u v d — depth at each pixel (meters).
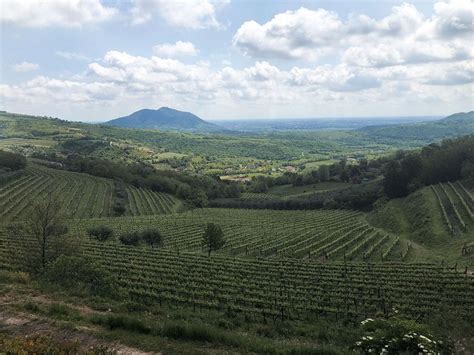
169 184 179.12
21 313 20.42
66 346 15.90
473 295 42.53
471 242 67.69
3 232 70.69
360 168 191.62
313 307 36.78
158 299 36.69
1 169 146.50
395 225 97.06
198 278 48.94
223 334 18.66
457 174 126.44
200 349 17.33
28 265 44.22
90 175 176.38
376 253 74.69
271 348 17.64
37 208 39.72
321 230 99.81
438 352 16.41
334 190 170.62
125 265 54.69
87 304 24.17
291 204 152.62
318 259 71.50
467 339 21.81
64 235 45.25
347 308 36.66
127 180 178.88
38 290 25.69
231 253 76.50
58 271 29.80
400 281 49.81
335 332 25.09
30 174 157.00
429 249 73.44
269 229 104.06
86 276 29.73
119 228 98.38
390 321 19.53
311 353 17.50
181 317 24.69
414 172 132.12
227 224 111.19
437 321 29.20
